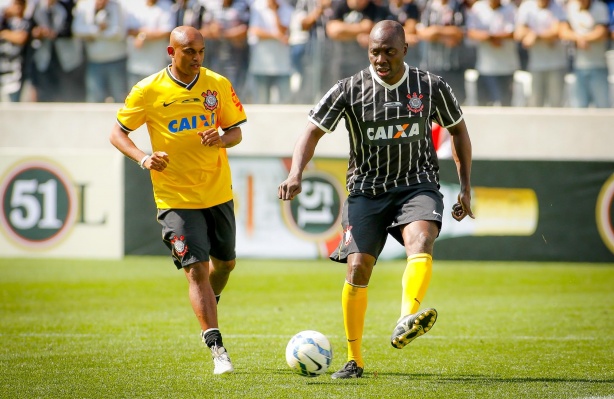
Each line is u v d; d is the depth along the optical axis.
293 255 40.84
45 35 45.19
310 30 43.88
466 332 25.08
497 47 43.53
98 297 31.88
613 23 43.50
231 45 44.03
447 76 43.72
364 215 17.80
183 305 30.27
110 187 41.59
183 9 44.38
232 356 21.03
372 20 43.56
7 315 28.00
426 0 43.47
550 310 29.38
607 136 43.75
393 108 17.47
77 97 45.50
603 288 34.50
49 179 41.62
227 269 20.30
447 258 40.81
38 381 17.94
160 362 20.12
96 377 18.34
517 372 19.11
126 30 44.72
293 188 17.38
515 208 40.38
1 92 45.66
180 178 18.72
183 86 18.70
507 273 38.31
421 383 17.66
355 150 18.08
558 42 43.62
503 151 44.06
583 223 40.28
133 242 41.75
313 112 17.94
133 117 18.75
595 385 17.56
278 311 29.08
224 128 19.38
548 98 44.03
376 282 36.22
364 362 20.38
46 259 41.78
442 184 40.72
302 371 17.73
